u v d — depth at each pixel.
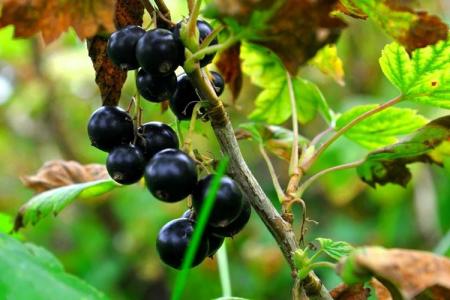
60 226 0.86
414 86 0.28
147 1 0.26
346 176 0.62
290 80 0.32
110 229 0.81
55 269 0.25
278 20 0.23
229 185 0.24
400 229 0.73
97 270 0.77
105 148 0.26
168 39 0.24
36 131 0.93
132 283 0.76
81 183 0.33
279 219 0.27
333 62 0.33
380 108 0.29
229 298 0.28
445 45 0.27
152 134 0.26
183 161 0.24
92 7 0.23
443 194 0.71
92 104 0.91
